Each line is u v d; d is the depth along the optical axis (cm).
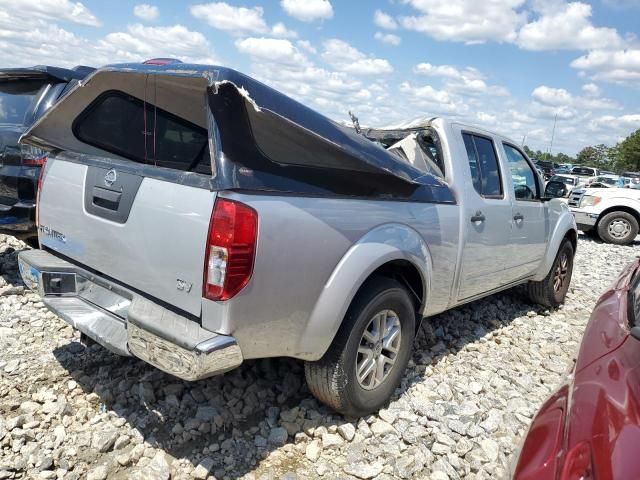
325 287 270
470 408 334
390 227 306
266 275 240
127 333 253
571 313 579
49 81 519
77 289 308
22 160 495
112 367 350
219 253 227
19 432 277
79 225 299
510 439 310
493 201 419
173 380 335
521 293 602
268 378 350
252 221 231
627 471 135
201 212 232
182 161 384
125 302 276
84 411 301
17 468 254
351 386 293
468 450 294
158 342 237
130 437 283
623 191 1200
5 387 321
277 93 248
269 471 267
